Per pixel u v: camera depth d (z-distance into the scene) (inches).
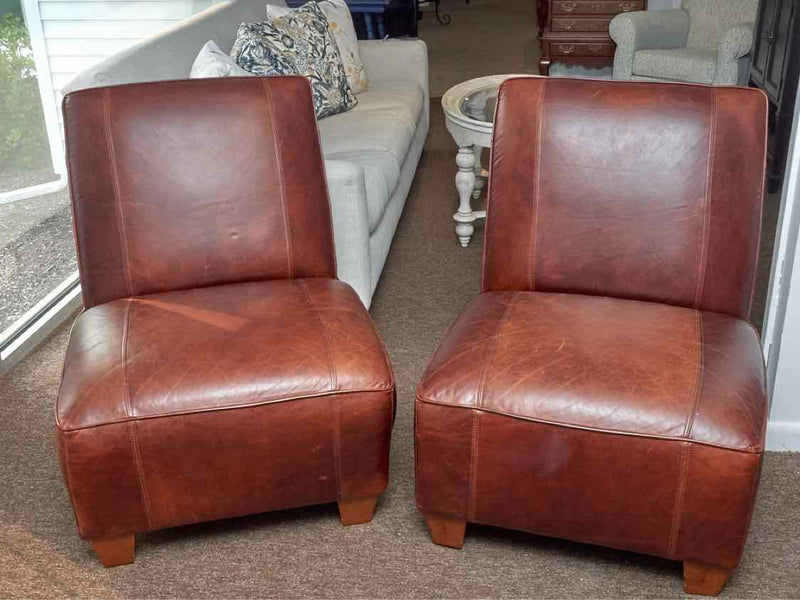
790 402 82.5
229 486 69.2
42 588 69.2
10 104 98.0
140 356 68.8
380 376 69.3
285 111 83.0
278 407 67.1
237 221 81.6
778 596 66.9
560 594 67.7
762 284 100.4
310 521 76.1
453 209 143.6
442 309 111.3
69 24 105.7
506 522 68.9
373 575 69.9
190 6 139.2
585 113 77.2
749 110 74.4
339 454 70.1
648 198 76.2
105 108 79.4
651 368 65.3
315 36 131.0
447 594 67.9
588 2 224.7
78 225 79.9
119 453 66.0
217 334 71.2
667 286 76.7
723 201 74.9
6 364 100.0
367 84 147.9
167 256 80.4
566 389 64.2
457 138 122.3
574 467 64.4
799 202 75.8
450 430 66.4
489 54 256.7
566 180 77.8
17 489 80.8
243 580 69.6
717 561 64.5
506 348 68.4
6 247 100.9
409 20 263.3
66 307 112.3
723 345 68.7
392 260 125.6
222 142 81.1
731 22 185.3
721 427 61.3
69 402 66.1
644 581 68.9
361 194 97.8
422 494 69.8
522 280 79.9
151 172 79.9
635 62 186.4
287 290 79.2
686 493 62.6
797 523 74.2
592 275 78.2
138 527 69.3
